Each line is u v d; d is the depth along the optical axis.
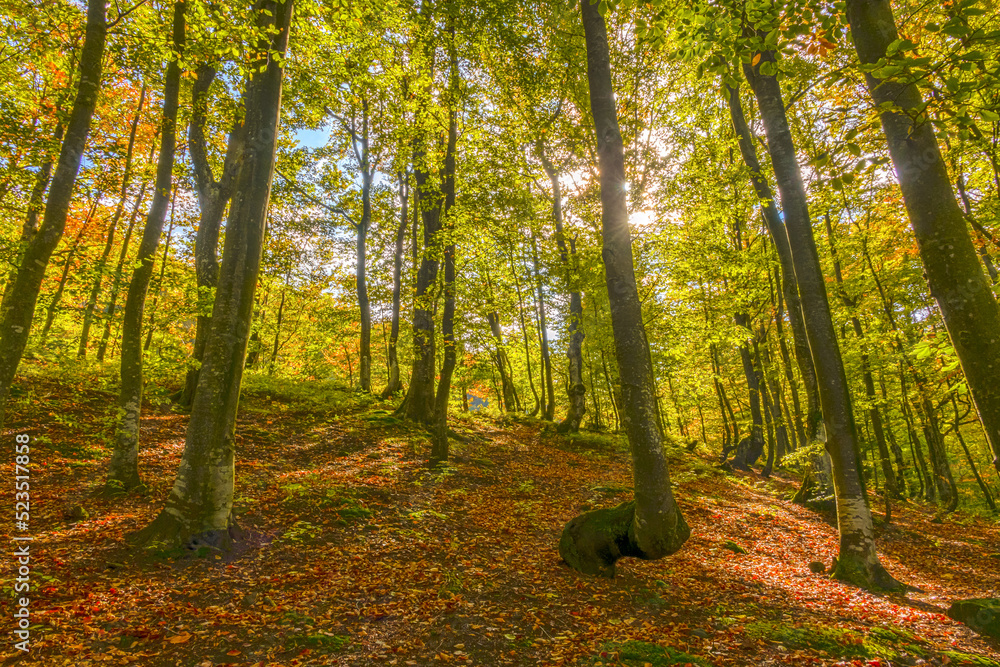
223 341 6.43
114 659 3.77
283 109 16.08
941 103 2.88
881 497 16.84
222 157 16.14
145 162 14.77
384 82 12.18
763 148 16.16
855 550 7.56
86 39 5.55
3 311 4.80
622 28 13.26
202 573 5.46
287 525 7.19
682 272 15.86
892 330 14.06
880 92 3.14
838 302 16.62
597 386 23.00
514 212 15.21
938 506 16.17
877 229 15.16
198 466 6.16
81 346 15.23
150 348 9.39
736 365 23.53
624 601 6.09
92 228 15.98
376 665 4.12
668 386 26.03
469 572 6.40
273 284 23.20
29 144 8.10
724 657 4.66
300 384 18.77
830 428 7.90
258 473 9.41
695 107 15.36
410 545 7.12
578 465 15.27
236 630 4.39
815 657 4.70
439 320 16.27
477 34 12.52
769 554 8.96
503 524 8.71
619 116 14.03
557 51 13.43
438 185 15.83
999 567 9.29
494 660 4.41
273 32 6.68
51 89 11.63
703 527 10.24
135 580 5.08
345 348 28.72
